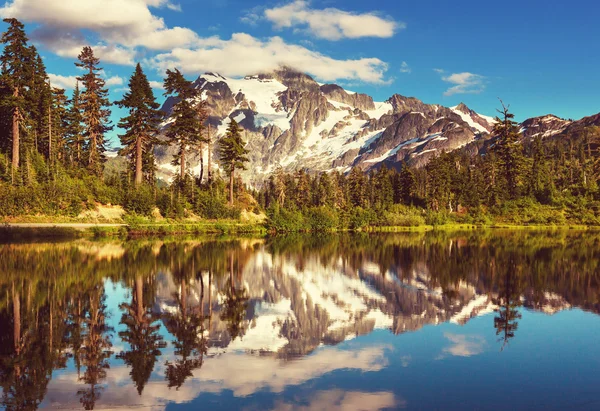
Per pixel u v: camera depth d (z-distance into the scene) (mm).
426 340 15602
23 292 23094
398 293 23906
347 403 10672
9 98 60875
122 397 10969
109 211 67250
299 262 36750
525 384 11789
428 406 10508
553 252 43750
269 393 11219
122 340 15438
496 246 51375
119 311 19453
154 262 34875
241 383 11844
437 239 64625
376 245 54000
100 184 70812
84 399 10867
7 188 58625
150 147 79625
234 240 60438
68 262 33906
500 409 10383
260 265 34500
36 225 56312
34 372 12586
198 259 37375
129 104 70000
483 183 125625
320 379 12125
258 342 15367
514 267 33188
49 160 70438
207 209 76250
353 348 14789
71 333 16172
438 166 124188
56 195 61781
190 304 21062
